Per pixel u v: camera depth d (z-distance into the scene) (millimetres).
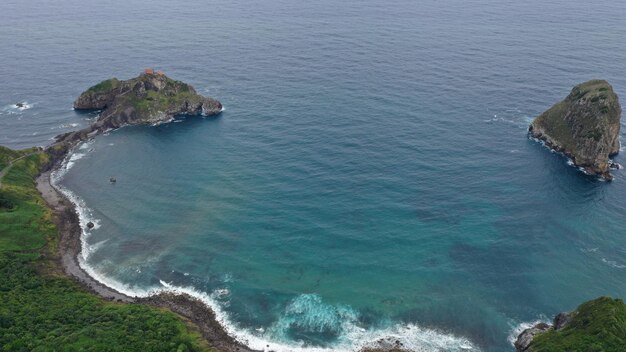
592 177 149375
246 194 141500
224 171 154125
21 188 141750
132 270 115500
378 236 122875
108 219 134375
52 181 153750
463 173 148875
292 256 117750
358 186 142500
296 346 95312
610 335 82562
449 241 121062
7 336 82875
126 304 102688
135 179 153125
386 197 137375
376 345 95312
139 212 136875
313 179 146750
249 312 103250
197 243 123375
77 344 83250
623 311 88688
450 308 103062
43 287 103250
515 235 122812
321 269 113625
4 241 116312
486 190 140875
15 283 101938
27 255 114000
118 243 124938
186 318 101000
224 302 105875
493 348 94500
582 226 126000
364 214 130750
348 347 94938
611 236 122500
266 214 132250
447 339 96500
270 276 112312
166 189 146625
